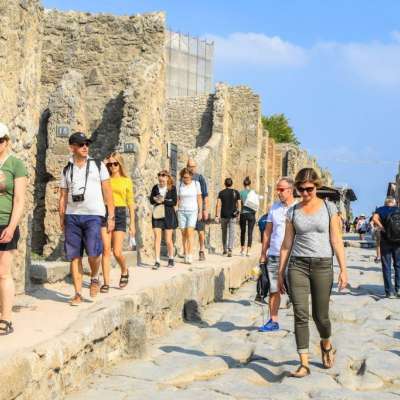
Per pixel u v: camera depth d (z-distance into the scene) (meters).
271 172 38.94
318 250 7.71
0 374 5.15
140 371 7.89
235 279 16.19
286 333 10.33
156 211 14.21
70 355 6.66
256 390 7.22
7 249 6.88
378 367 8.14
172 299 11.09
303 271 7.79
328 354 8.07
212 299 14.01
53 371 6.30
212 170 26.36
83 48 18.84
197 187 15.42
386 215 14.39
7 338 6.78
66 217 9.10
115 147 16.98
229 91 32.88
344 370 8.05
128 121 16.59
